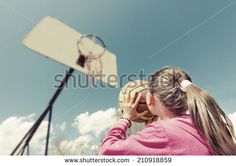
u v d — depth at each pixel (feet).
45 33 6.14
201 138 3.28
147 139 3.36
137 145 3.37
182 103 3.66
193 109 3.41
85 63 6.74
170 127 3.34
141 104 4.43
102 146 3.76
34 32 6.02
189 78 4.03
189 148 3.18
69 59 6.38
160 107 3.80
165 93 3.72
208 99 3.50
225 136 3.34
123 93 4.68
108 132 3.91
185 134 3.26
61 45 6.32
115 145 3.53
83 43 6.80
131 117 4.32
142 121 4.78
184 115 3.60
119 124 4.06
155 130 3.40
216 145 3.28
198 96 3.49
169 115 3.70
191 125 3.37
